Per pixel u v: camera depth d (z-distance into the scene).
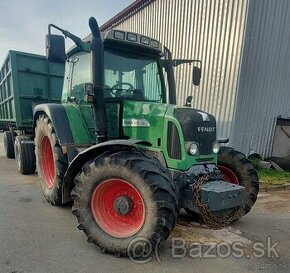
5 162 7.61
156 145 3.31
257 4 7.11
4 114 8.08
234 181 4.06
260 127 8.00
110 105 3.75
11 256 2.83
